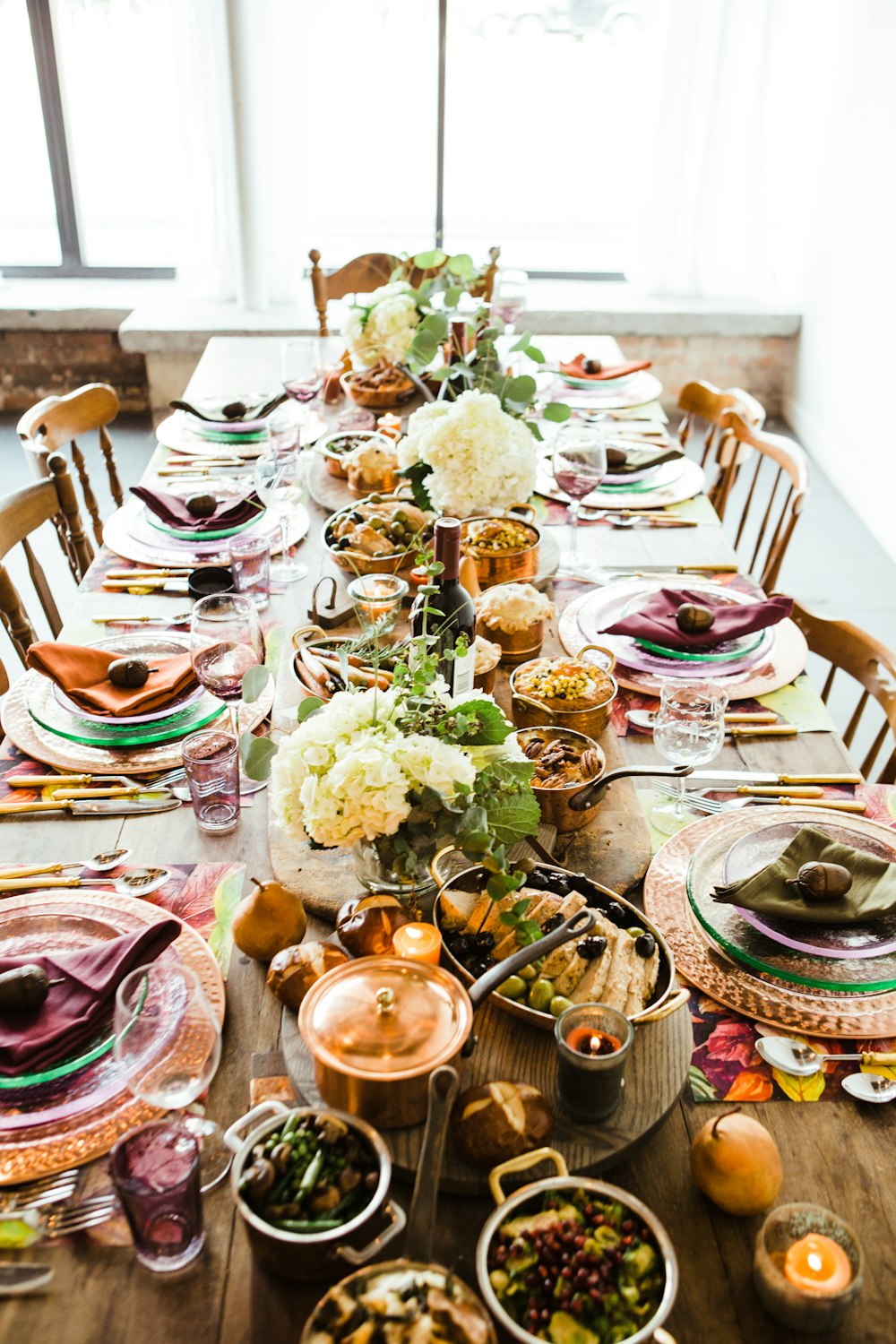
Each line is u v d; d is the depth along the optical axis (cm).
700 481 239
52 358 505
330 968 105
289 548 207
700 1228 91
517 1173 90
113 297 503
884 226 407
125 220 557
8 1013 103
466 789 102
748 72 457
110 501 425
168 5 431
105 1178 93
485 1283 74
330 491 229
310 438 255
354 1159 84
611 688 143
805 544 415
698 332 499
